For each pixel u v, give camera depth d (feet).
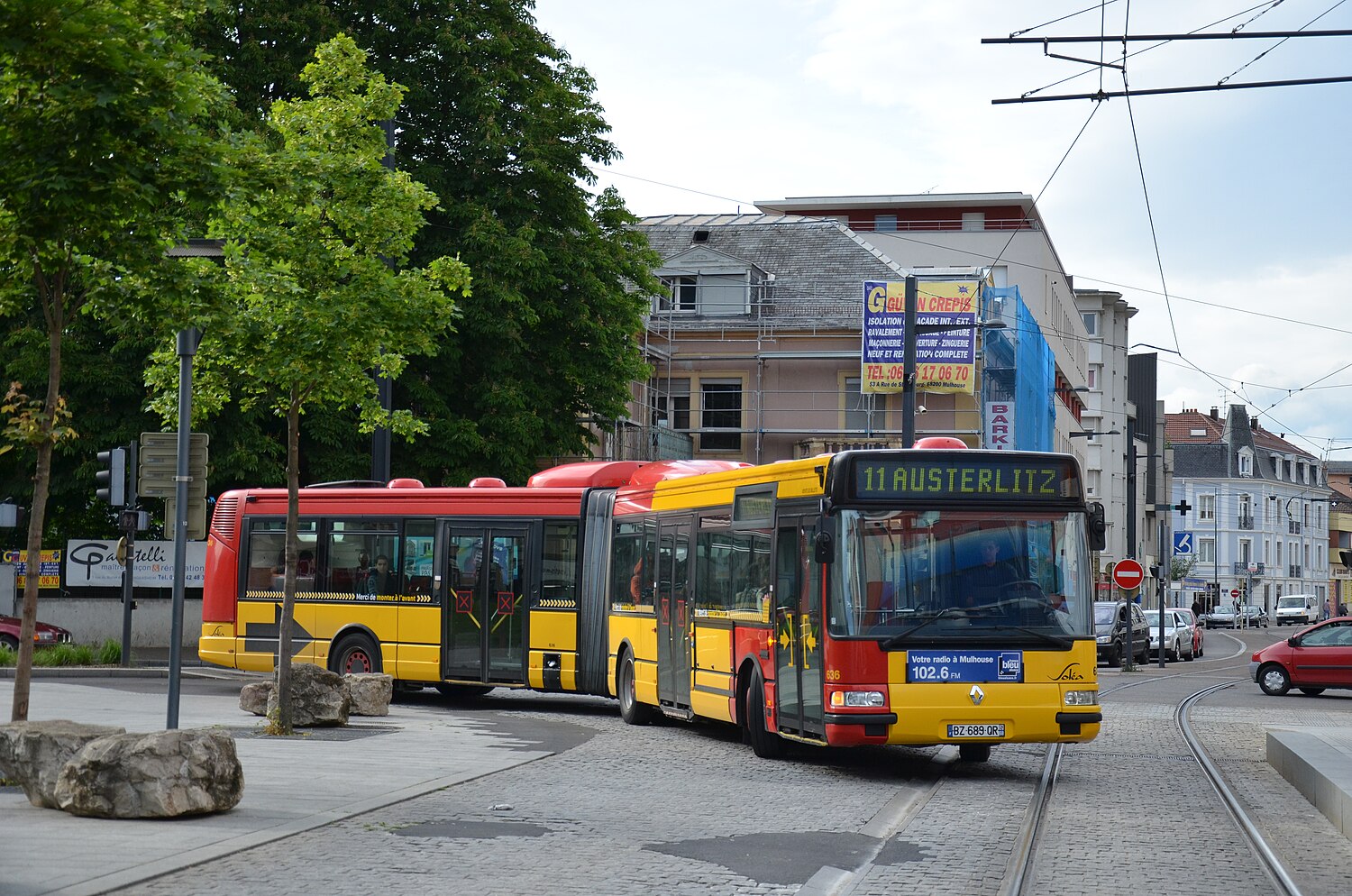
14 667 91.91
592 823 36.86
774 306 177.78
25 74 36.96
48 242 39.45
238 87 101.24
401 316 57.21
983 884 29.99
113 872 28.40
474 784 43.73
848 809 40.91
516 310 104.73
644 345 170.09
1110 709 85.05
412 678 76.38
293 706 59.82
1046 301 238.68
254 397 61.46
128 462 97.76
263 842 32.50
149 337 95.20
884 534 48.49
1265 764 55.62
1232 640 258.78
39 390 100.22
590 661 72.33
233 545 81.05
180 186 39.01
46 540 116.98
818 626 49.01
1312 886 31.19
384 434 88.48
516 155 107.55
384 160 89.66
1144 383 356.79
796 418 175.32
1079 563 49.60
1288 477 436.76
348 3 105.09
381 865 30.25
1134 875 31.40
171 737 35.70
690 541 61.93
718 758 53.78
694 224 190.60
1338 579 472.44
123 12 37.09
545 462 116.37
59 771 36.22
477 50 105.91
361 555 78.13
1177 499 416.67
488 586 75.15
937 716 47.65
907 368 98.68
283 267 55.93
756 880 29.81
